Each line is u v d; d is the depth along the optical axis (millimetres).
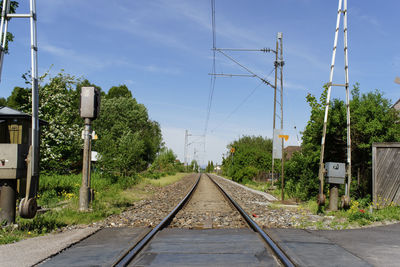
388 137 14133
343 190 14906
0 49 8141
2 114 12375
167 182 32375
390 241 6793
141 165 29047
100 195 15055
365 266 5004
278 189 22781
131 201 15109
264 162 41125
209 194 20953
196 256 5555
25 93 21859
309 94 17609
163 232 7719
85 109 11258
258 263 5152
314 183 16328
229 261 5254
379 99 15133
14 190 8344
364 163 14906
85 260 5297
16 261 5281
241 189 25547
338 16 11766
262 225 8648
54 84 21719
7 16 8266
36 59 8312
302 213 11031
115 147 25422
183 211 12156
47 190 15203
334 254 5652
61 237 7105
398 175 11734
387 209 11016
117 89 68938
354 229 8289
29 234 7602
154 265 5059
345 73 11953
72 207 11445
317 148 16547
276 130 22297
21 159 8195
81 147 23844
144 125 62812
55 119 20750
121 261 5133
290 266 4789
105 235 7379
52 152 19750
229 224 9336
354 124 14672
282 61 23750
